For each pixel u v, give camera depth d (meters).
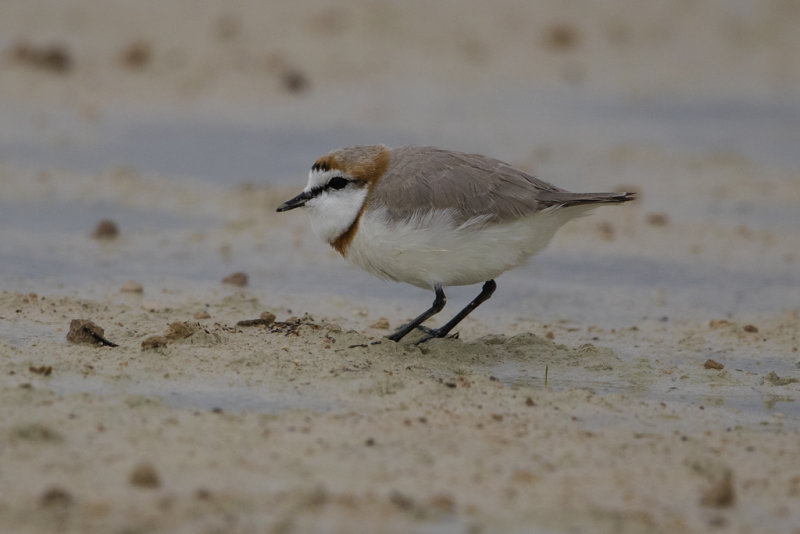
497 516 7.41
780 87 26.89
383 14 30.30
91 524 7.02
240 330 11.41
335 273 15.01
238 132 22.25
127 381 9.78
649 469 8.38
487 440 8.79
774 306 14.04
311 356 10.59
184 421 8.81
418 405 9.51
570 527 7.30
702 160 21.53
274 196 18.42
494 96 25.48
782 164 21.44
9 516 7.07
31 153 20.31
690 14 32.03
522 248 10.88
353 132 22.36
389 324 12.62
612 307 13.93
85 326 10.77
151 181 19.17
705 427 9.55
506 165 11.03
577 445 8.81
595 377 10.95
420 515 7.32
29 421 8.52
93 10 29.28
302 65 26.64
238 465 8.01
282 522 7.13
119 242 15.98
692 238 17.17
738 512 7.70
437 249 10.66
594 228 17.62
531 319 13.33
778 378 11.05
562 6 32.03
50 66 25.03
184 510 7.23
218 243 16.17
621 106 25.17
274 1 30.83
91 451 8.11
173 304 12.94
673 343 12.41
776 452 8.91
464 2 31.81
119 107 23.48
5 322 11.48
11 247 15.38
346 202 10.94
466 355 11.28
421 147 11.17
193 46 27.27
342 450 8.39
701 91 26.47
